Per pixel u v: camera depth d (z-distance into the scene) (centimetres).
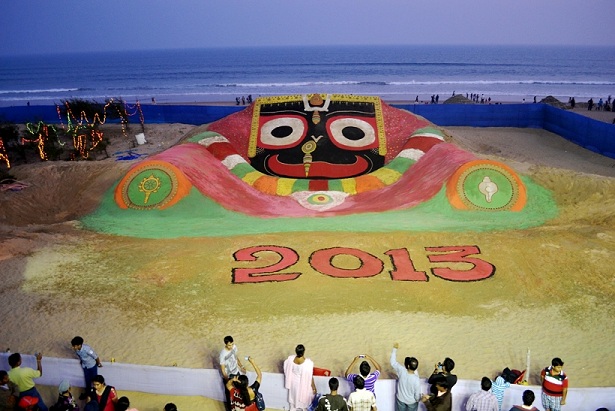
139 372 912
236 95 7425
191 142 2261
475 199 1805
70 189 2061
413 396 797
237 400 789
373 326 1149
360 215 1802
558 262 1422
